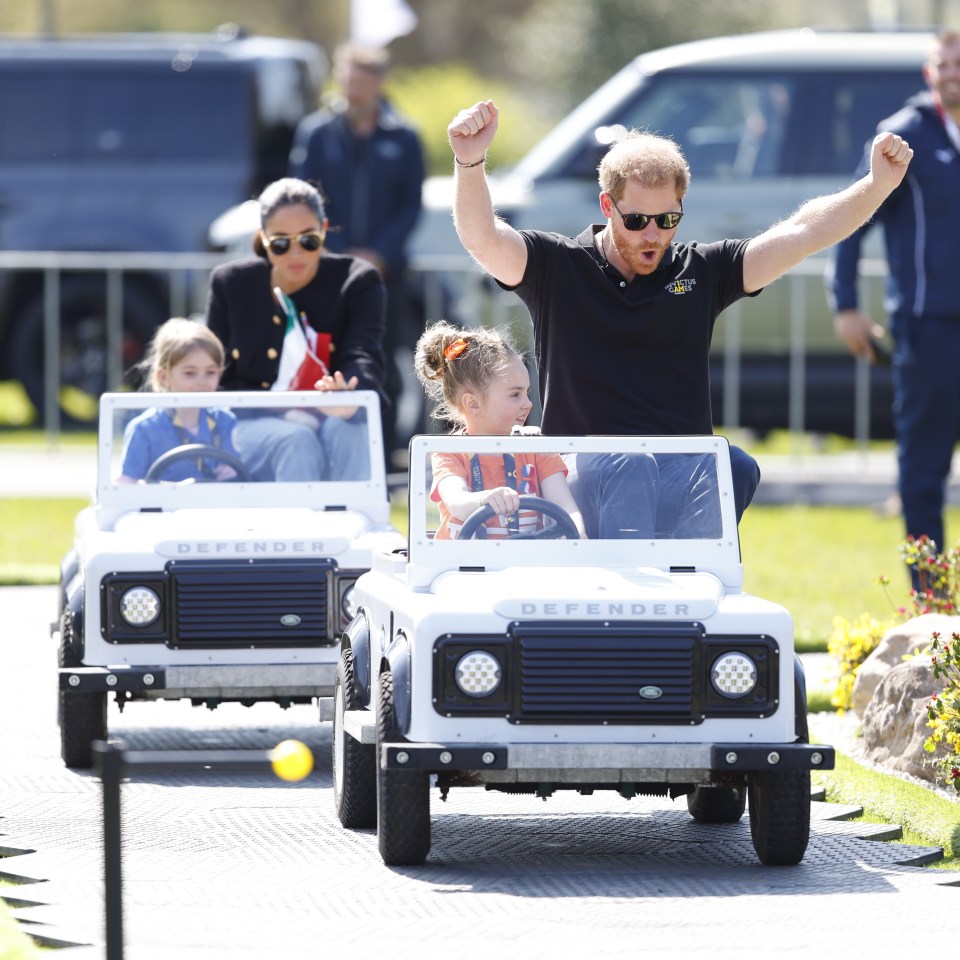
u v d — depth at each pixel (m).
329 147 56.59
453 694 22.47
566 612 22.73
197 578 28.45
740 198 59.38
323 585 28.70
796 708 23.22
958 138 41.66
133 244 76.62
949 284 41.38
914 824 25.73
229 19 190.75
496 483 24.91
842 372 60.97
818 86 59.84
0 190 76.94
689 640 22.69
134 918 20.86
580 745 22.44
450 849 24.41
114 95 77.62
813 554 51.25
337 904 21.50
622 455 25.06
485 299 60.41
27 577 47.16
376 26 79.25
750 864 23.72
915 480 41.97
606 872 23.23
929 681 28.36
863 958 19.48
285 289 34.22
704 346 26.05
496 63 194.50
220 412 31.55
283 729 32.34
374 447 31.64
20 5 186.75
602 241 26.02
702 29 153.62
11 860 23.47
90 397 73.38
